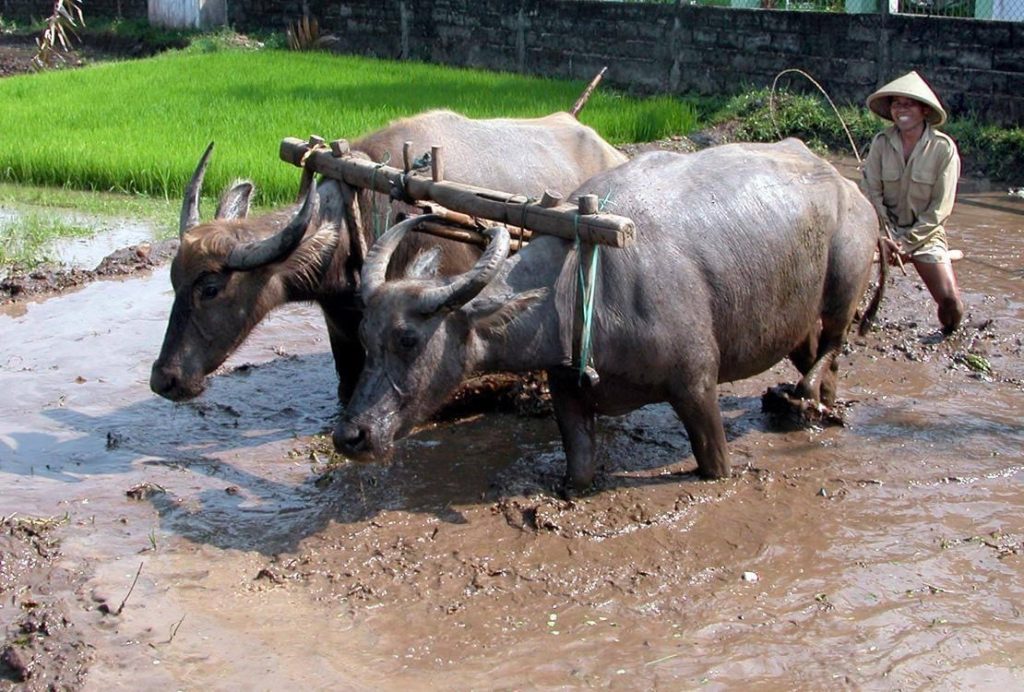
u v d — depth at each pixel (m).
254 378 7.58
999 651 4.65
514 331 5.36
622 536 5.53
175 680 4.48
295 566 5.32
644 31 18.12
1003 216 11.60
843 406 6.98
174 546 5.48
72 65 25.75
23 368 7.65
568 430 5.85
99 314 8.76
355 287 6.58
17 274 9.66
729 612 4.93
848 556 5.36
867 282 6.66
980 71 14.05
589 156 7.78
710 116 16.20
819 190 6.27
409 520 5.69
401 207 6.58
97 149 13.46
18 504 5.84
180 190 12.45
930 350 7.94
